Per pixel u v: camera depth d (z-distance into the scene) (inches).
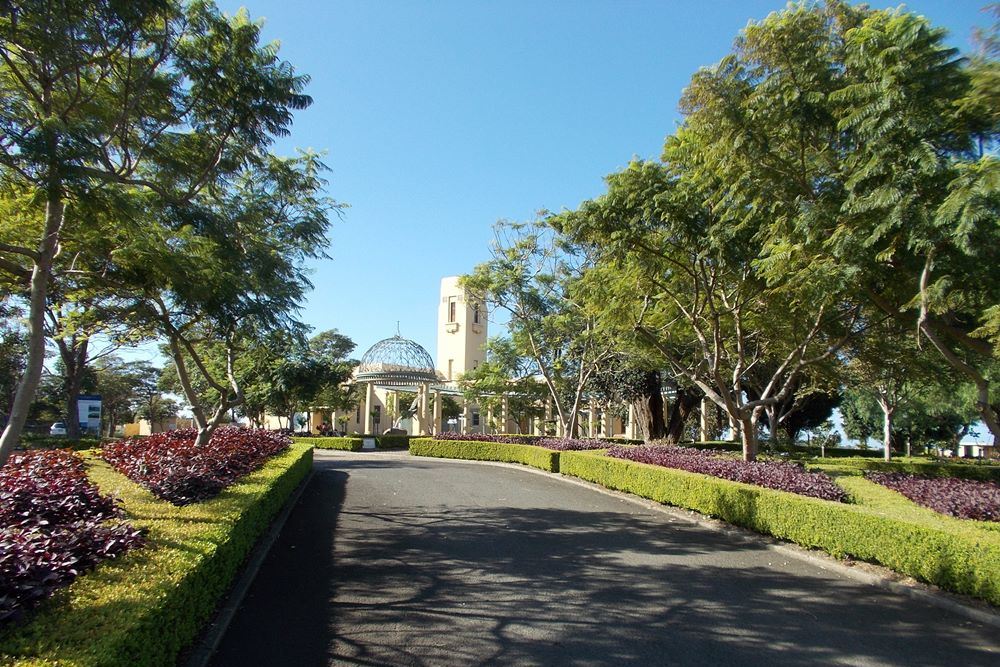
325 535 366.6
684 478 458.3
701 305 574.9
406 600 243.1
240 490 338.6
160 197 331.3
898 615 235.0
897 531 276.4
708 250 436.8
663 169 460.4
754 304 526.9
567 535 375.2
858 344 564.4
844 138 360.8
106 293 414.6
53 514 229.6
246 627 211.8
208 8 299.6
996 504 321.4
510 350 1101.7
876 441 1809.8
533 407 1375.5
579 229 474.9
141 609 144.3
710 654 194.4
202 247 380.8
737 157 379.9
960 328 415.2
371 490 574.9
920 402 1228.5
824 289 340.8
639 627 217.2
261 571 284.8
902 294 401.4
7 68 288.0
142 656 138.7
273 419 1941.4
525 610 232.7
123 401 1787.6
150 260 333.4
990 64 270.7
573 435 960.9
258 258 405.4
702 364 721.6
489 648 195.6
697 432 1440.7
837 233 326.6
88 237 338.6
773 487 413.1
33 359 259.4
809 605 245.3
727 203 412.8
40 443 767.7
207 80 304.7
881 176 315.9
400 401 1843.0
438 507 478.6
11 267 281.4
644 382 1007.0
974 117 289.0
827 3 358.3
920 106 292.0
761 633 213.5
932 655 197.0
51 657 117.6
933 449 1831.9
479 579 274.2
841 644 204.8
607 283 538.6
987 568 234.5
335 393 1493.6
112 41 278.2
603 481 608.7
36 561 148.6
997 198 261.0
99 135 297.4
